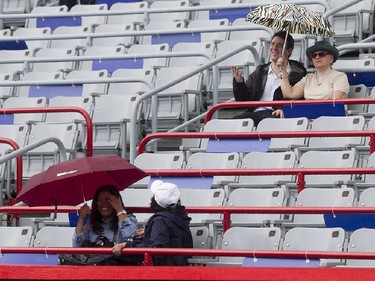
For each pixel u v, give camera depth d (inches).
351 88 1368.1
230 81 1501.0
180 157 1274.6
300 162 1227.9
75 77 1562.5
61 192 1102.4
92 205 1093.1
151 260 1036.5
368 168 1118.4
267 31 1514.5
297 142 1288.1
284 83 1341.0
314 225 1122.7
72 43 1782.7
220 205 1167.0
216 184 1213.7
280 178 1229.1
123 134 1414.9
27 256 1085.8
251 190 1168.2
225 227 1097.4
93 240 1091.9
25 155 1402.6
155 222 1049.5
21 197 1096.2
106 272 996.6
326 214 1079.6
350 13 1566.2
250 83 1369.3
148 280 986.7
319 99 1321.4
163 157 1280.8
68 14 1713.8
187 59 1579.7
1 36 1777.8
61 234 1162.6
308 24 1322.6
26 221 1318.9
